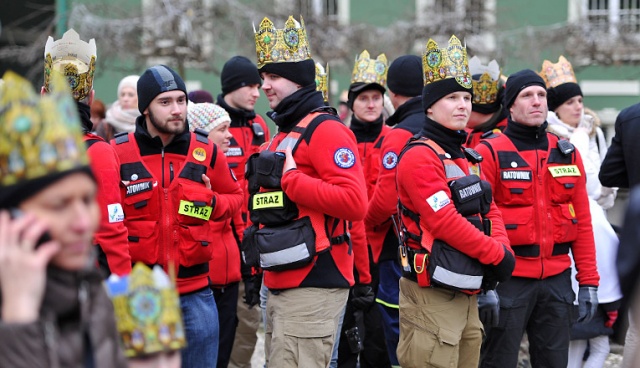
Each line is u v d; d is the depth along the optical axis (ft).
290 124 29.17
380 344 40.27
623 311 14.55
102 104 51.03
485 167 33.60
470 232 28.25
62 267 12.95
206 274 30.66
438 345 29.09
